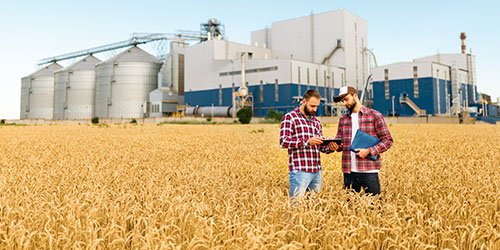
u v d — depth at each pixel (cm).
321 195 491
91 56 15312
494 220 386
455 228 346
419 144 1645
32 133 3088
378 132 508
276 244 310
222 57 11706
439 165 814
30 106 15275
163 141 1936
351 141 516
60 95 14250
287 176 742
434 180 636
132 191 527
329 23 12219
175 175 728
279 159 1041
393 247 329
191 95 12106
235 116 9894
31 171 757
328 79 11331
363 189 505
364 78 12925
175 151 1304
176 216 380
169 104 12100
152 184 575
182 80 12900
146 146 1589
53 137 2411
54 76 14838
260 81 10538
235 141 1933
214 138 2216
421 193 526
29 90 15325
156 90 12125
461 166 798
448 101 11069
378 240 334
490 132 3008
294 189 490
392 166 848
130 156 1133
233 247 313
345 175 533
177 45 13212
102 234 330
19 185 574
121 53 13562
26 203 418
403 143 1722
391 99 10625
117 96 12738
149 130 3741
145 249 298
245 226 329
